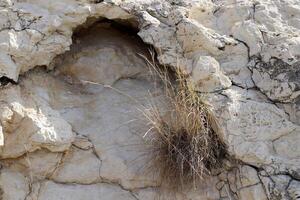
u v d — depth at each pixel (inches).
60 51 119.0
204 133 112.8
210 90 115.8
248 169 110.3
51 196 112.3
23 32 116.0
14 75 113.6
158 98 120.6
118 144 116.6
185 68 118.5
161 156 114.3
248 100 114.6
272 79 115.8
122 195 113.7
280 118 113.3
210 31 120.7
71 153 115.3
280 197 107.1
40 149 113.2
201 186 113.4
